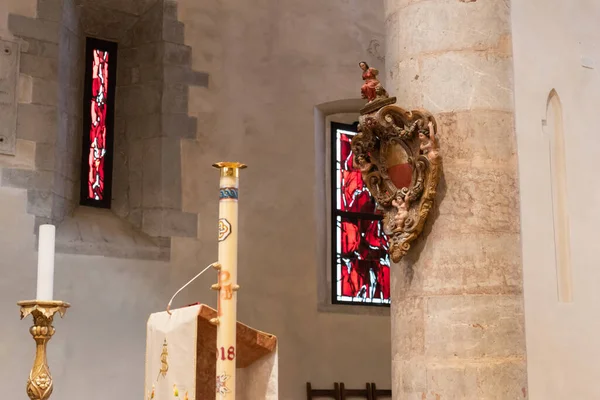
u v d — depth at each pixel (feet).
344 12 31.40
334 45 30.99
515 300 17.26
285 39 30.14
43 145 25.29
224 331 10.61
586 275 19.12
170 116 27.78
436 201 17.39
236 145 28.66
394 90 18.65
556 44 19.44
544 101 18.84
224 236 10.84
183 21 28.48
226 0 29.32
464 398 16.62
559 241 18.88
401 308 17.85
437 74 17.87
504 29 18.26
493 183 17.46
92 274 25.46
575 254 18.95
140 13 28.60
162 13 28.25
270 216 28.86
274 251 28.73
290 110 29.89
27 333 23.89
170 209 27.22
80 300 25.08
